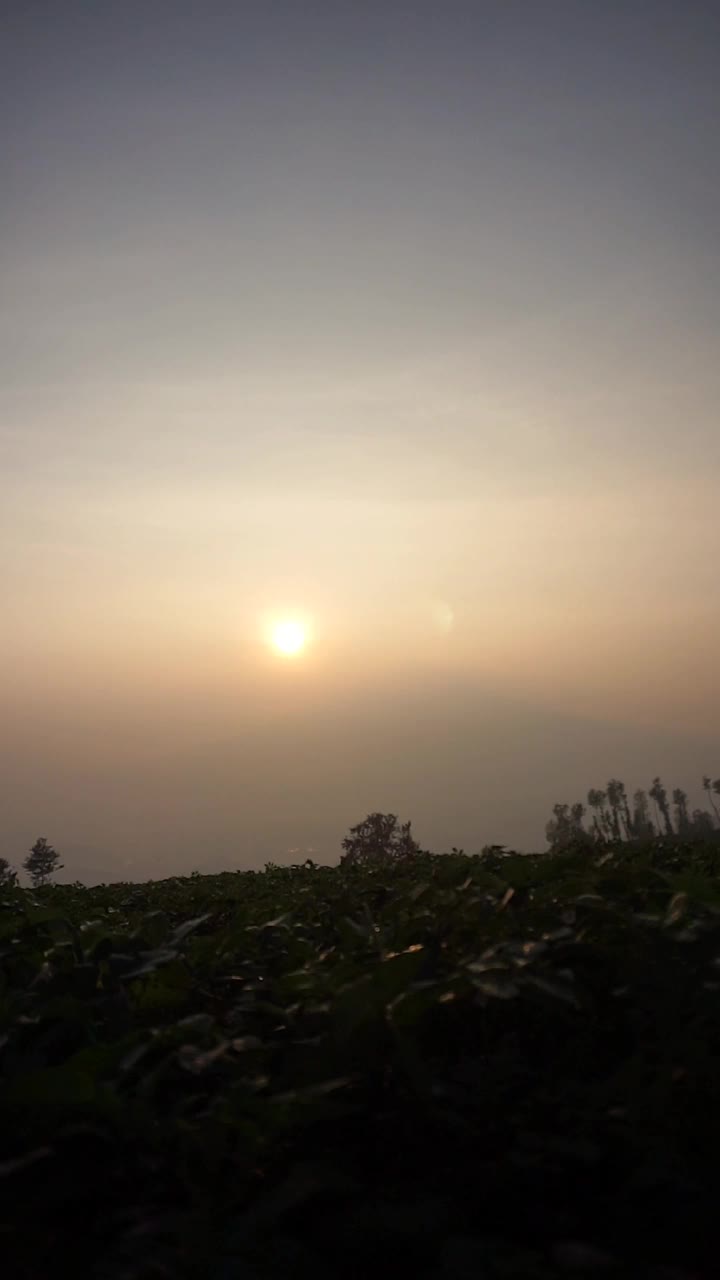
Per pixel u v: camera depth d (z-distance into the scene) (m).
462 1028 4.47
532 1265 2.81
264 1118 3.65
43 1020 4.73
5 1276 3.14
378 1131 3.81
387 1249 3.08
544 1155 3.43
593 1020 4.43
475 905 5.67
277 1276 2.91
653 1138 3.40
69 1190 3.47
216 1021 5.00
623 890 6.00
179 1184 3.53
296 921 7.15
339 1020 4.08
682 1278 2.80
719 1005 4.00
